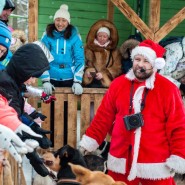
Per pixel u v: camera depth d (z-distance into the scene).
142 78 3.12
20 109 2.14
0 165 2.14
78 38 5.03
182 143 3.05
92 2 7.44
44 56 2.13
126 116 3.10
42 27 7.26
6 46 2.31
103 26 5.38
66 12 4.95
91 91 5.11
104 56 5.39
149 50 3.12
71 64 5.06
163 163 3.11
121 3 4.98
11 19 7.93
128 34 7.63
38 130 2.31
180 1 7.76
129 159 3.15
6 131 1.65
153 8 5.00
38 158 2.23
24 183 3.23
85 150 3.39
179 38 5.72
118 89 3.25
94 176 2.38
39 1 7.19
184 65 5.51
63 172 2.84
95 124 3.40
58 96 5.02
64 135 5.15
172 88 3.12
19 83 2.10
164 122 3.12
